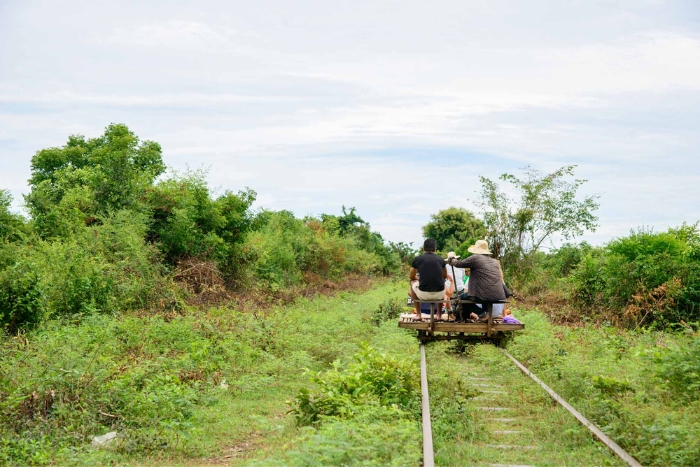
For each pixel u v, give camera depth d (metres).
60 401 8.08
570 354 11.22
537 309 19.33
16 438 7.32
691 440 6.37
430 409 8.27
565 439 7.28
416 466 5.91
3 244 15.55
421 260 13.73
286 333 13.94
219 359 11.47
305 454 5.87
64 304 14.24
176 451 7.32
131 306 15.98
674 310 17.03
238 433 8.06
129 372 9.38
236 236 22.86
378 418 7.39
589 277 19.98
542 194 24.86
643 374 9.05
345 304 23.39
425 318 14.31
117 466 6.77
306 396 8.30
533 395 9.24
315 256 35.72
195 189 21.44
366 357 9.76
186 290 18.16
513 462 6.57
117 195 20.00
